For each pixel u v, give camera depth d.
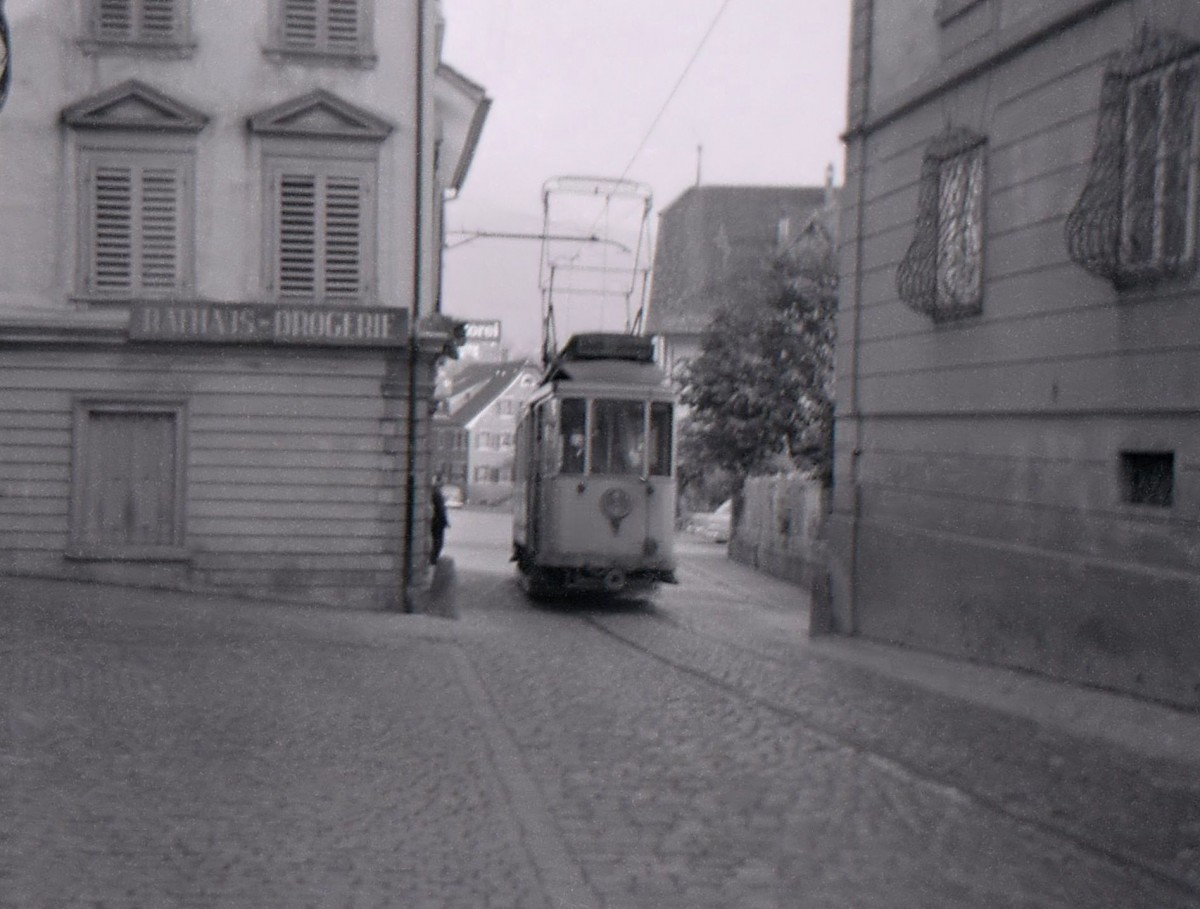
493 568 35.31
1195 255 12.02
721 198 87.50
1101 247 13.00
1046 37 14.37
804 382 39.88
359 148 21.84
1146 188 12.60
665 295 87.62
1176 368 12.24
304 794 8.38
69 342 21.23
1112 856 7.21
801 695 13.33
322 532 21.84
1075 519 13.76
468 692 13.10
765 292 40.66
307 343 21.52
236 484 21.67
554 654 16.94
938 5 16.73
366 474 21.89
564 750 10.04
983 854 7.21
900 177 17.94
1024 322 14.73
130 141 21.42
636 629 21.11
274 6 21.66
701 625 22.30
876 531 18.34
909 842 7.44
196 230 21.56
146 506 21.58
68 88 21.31
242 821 7.62
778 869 6.83
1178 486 12.20
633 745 10.30
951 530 16.38
